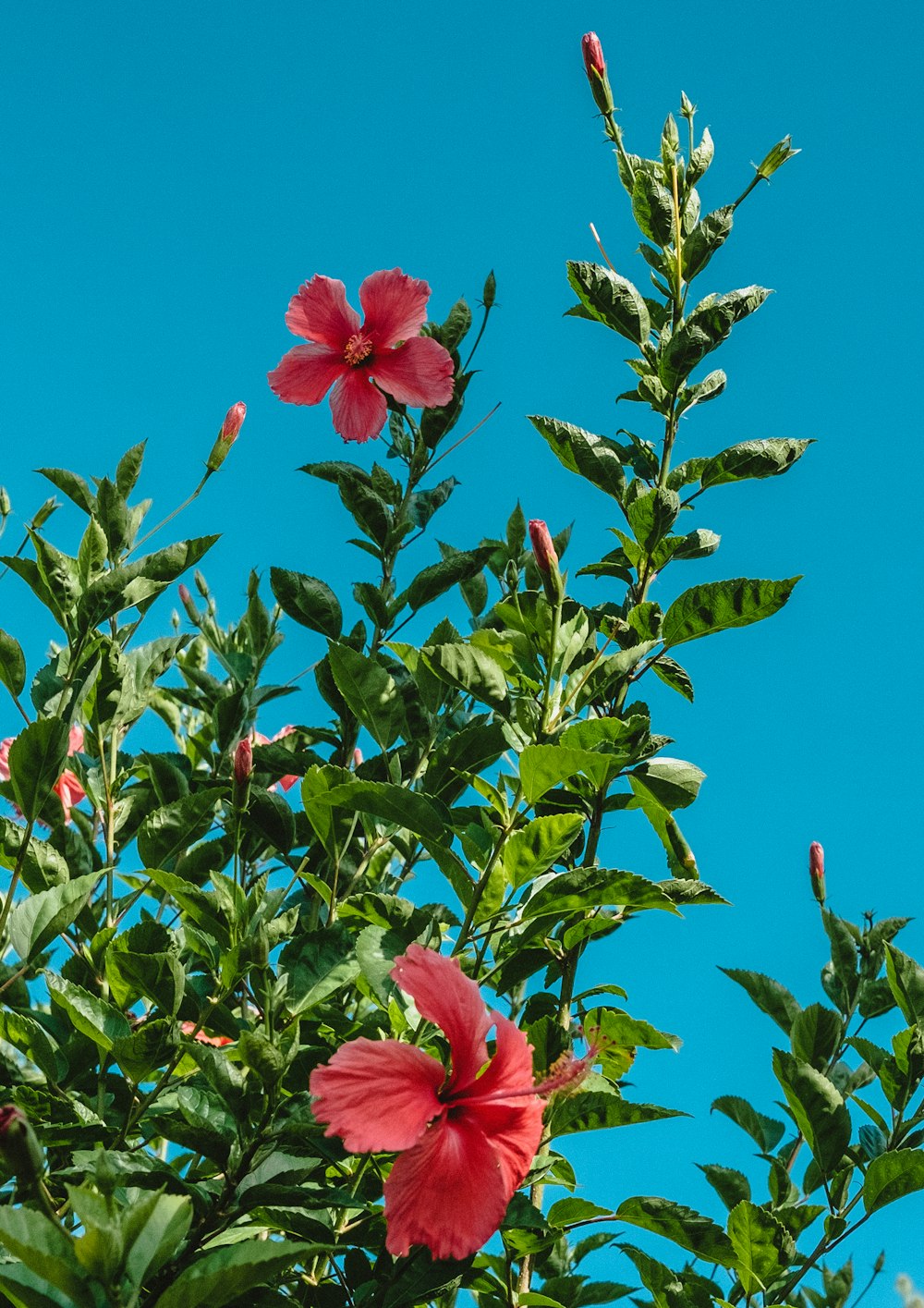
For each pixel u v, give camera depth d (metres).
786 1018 3.34
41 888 2.57
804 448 3.25
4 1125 1.47
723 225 3.41
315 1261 2.40
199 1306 1.52
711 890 2.63
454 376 3.45
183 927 2.44
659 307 3.55
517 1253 2.72
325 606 3.26
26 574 2.79
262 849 3.26
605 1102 2.57
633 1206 2.79
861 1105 3.08
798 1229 2.87
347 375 3.35
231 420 3.22
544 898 2.38
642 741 2.95
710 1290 2.93
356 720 3.30
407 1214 1.80
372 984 2.32
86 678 2.87
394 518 3.45
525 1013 3.06
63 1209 2.22
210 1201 2.02
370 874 3.17
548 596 2.65
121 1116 2.41
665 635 2.91
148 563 2.77
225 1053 2.16
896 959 3.12
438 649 2.71
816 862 3.55
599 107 3.52
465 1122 1.90
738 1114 3.43
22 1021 2.32
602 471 3.24
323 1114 1.78
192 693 3.76
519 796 2.45
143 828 2.80
